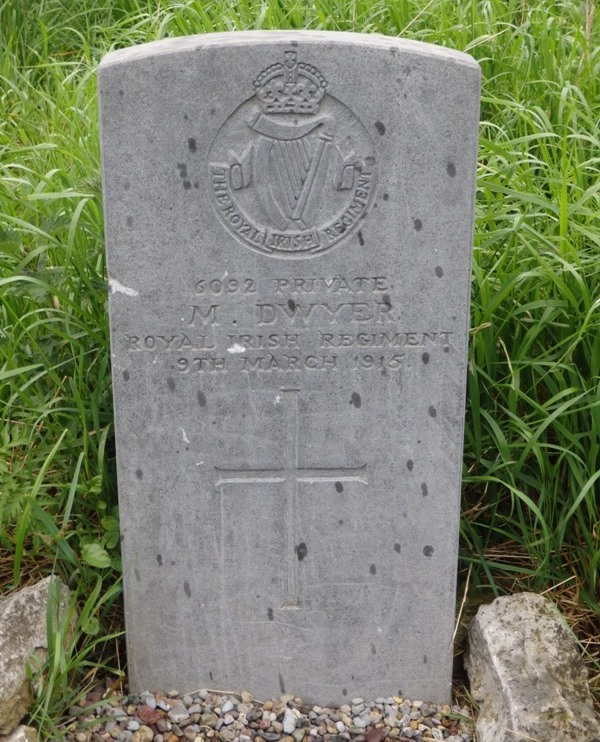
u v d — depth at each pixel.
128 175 1.45
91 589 1.71
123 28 2.76
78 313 1.80
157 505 1.57
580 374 1.80
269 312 1.50
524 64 2.25
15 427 1.78
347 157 1.45
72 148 2.13
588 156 2.09
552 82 2.16
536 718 1.50
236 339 1.51
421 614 1.63
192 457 1.55
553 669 1.57
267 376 1.53
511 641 1.60
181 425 1.54
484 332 1.78
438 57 1.42
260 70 1.41
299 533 1.59
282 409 1.54
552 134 1.93
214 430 1.54
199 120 1.43
